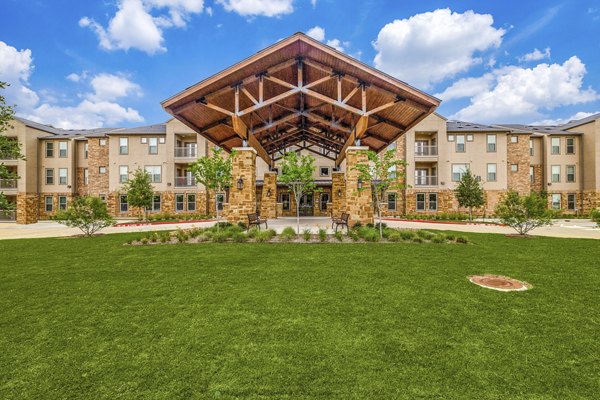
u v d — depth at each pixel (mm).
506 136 24812
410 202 24500
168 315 3566
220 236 9211
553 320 3383
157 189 25109
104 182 25891
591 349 2754
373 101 11820
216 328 3213
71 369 2479
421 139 26250
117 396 2154
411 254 7078
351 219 11469
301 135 19469
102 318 3490
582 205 25312
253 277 5164
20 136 24203
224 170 12602
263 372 2424
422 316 3498
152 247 8203
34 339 2986
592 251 7504
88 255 7152
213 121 13227
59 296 4250
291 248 7887
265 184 19719
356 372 2416
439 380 2311
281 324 3301
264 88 12070
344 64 10070
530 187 25812
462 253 7211
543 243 8859
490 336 3008
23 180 24094
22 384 2285
